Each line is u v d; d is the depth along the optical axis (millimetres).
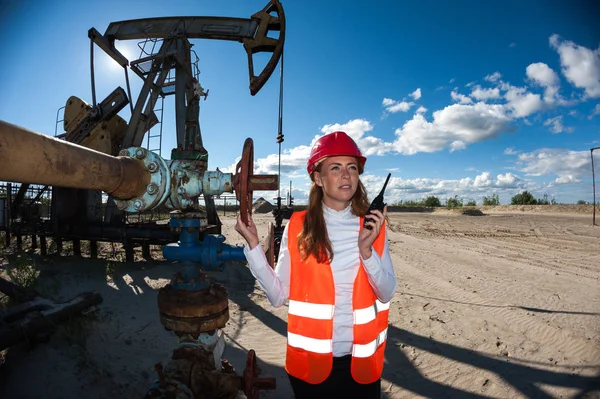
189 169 1792
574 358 3879
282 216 6090
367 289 1691
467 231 17047
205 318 1856
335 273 1685
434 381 3428
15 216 8852
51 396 2682
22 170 907
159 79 8914
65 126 8539
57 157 1013
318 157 1684
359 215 1818
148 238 7645
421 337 4402
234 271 7512
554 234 15789
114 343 3609
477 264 8852
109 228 7691
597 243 12891
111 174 1308
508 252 10812
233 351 3934
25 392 2689
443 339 4352
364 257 1519
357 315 1647
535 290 6488
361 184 1863
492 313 5266
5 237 9938
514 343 4258
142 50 8805
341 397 1619
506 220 24125
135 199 1588
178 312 1814
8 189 8852
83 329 3549
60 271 6547
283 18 4301
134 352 3549
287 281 1746
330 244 1682
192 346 1963
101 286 5816
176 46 8383
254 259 1598
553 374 3553
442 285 6781
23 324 3059
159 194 1589
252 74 4574
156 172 1590
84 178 1156
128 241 7637
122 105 7914
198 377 1850
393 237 14188
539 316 5133
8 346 2941
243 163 1563
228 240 12250
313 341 1614
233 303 5504
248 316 4992
